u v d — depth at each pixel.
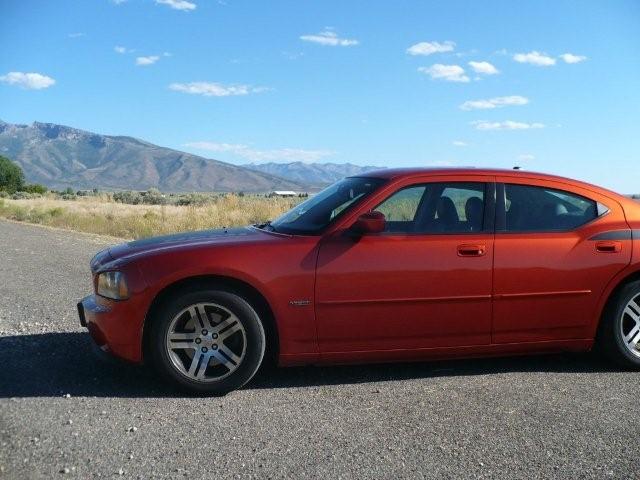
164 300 4.52
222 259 4.48
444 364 5.36
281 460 3.43
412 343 4.79
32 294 8.15
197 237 5.03
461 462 3.44
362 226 4.61
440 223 4.89
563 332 5.06
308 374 5.06
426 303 4.74
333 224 4.73
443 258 4.75
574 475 3.30
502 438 3.77
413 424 3.98
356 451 3.56
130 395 4.46
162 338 4.44
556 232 5.04
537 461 3.46
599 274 5.02
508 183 5.11
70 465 3.31
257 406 4.30
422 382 4.87
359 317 4.66
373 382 4.86
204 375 4.49
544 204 5.14
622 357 5.14
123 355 4.52
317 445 3.64
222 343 4.53
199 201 42.81
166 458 3.43
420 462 3.43
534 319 4.96
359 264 4.63
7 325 6.39
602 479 3.26
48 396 4.37
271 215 20.05
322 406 4.31
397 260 4.68
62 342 5.75
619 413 4.21
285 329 4.60
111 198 49.56
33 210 29.27
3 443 3.55
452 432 3.86
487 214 4.97
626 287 5.11
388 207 4.84
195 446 3.60
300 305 4.58
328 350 4.69
